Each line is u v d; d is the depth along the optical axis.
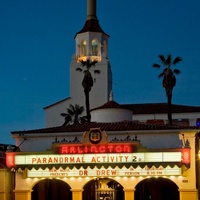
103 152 34.78
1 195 36.91
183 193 34.41
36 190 40.06
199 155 36.25
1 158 42.19
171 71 73.25
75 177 35.81
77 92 90.44
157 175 34.75
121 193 40.56
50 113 88.94
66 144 35.41
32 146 37.25
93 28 95.69
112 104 49.44
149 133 35.62
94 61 82.88
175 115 81.94
